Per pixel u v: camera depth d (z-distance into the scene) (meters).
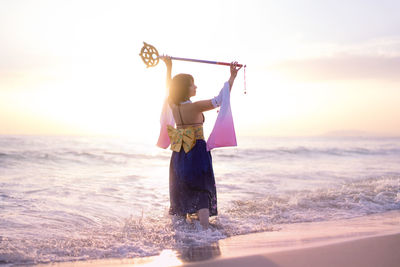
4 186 5.86
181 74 3.65
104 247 2.91
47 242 3.04
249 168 10.66
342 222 3.95
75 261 2.56
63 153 13.80
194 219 3.80
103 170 9.69
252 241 3.03
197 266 2.29
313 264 2.20
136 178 7.82
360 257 2.30
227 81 3.58
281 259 2.33
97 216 4.14
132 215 4.24
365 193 5.80
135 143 30.45
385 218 4.18
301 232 3.37
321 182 7.41
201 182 3.53
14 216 3.90
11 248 2.82
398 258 2.28
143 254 2.71
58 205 4.59
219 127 3.51
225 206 4.82
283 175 8.65
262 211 4.58
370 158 16.42
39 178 7.21
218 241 3.11
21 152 13.44
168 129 3.75
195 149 3.58
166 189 6.35
